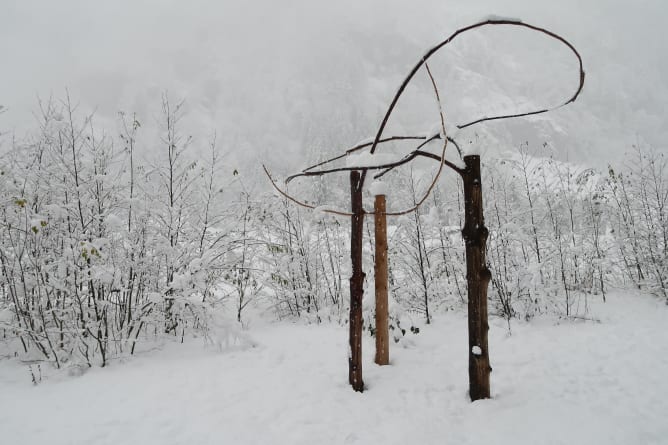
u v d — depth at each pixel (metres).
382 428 3.14
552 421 3.14
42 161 5.70
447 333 5.99
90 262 5.12
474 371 3.59
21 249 5.23
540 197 8.11
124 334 5.40
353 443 2.92
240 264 7.39
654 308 6.75
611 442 2.80
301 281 7.96
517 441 2.88
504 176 7.84
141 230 5.90
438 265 7.45
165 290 5.63
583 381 3.95
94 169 5.59
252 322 7.37
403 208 7.38
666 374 3.98
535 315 6.61
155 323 5.87
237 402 3.67
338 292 8.01
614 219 8.53
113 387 4.11
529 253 7.64
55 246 5.45
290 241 8.11
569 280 8.06
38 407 3.62
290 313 7.91
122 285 5.47
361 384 3.96
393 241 7.41
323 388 3.99
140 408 3.55
